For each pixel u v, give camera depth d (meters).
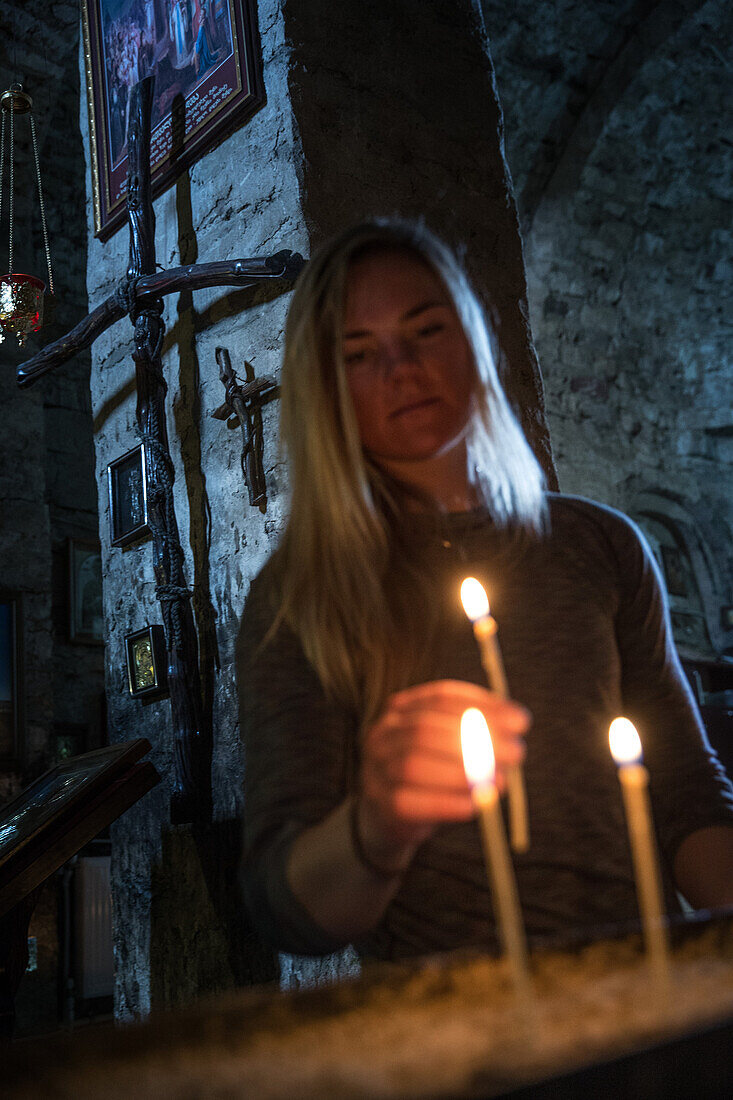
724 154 9.55
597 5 8.07
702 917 0.61
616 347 10.16
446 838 0.98
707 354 10.77
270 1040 0.45
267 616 1.04
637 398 10.37
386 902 0.79
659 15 8.30
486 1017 0.46
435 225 2.71
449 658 1.03
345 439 1.07
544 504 1.16
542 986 0.51
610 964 0.55
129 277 2.65
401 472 1.16
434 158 2.77
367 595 1.01
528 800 0.98
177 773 2.45
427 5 2.91
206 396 2.70
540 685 1.03
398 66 2.77
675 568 10.70
